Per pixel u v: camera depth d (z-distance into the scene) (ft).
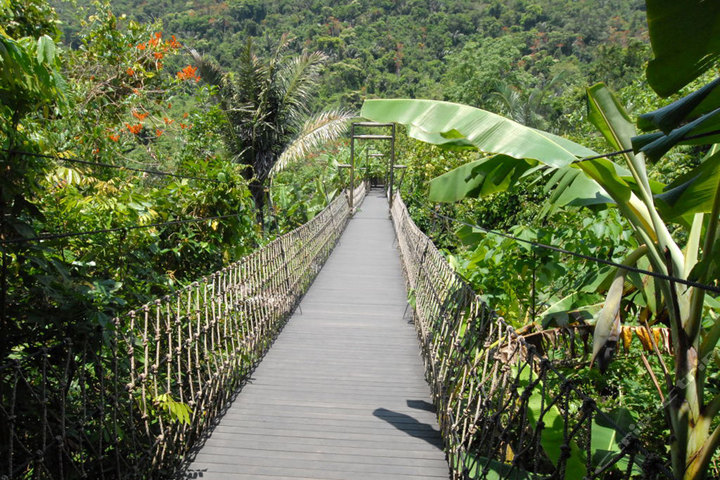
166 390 11.70
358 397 16.11
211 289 14.56
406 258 31.96
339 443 13.35
